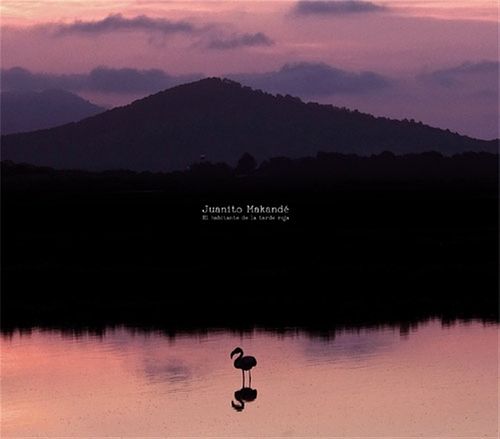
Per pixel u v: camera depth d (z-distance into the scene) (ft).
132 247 190.49
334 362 90.17
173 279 148.25
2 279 151.53
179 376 86.07
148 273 154.81
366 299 127.95
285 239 203.10
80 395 80.18
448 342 99.50
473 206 302.25
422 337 102.27
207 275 151.43
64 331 108.47
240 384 82.53
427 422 71.72
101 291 137.18
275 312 118.52
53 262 169.78
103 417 73.82
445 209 291.58
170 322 112.57
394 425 71.05
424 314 116.78
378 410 74.64
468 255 175.73
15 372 88.33
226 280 145.79
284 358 92.17
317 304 124.06
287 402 77.00
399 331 106.01
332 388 80.79
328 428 70.54
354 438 68.39
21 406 77.00
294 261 167.84
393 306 122.52
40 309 123.34
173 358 93.35
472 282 143.02
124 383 83.66
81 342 101.81
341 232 219.00
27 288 141.59
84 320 115.03
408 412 74.08
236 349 89.45
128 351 96.89
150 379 84.79
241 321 112.57
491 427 70.54
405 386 81.30
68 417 73.97
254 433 69.46
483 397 78.07
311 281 144.05
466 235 211.00
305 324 110.32
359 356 92.73
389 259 170.30
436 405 75.82
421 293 132.87
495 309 120.16
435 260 168.86
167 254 178.81
